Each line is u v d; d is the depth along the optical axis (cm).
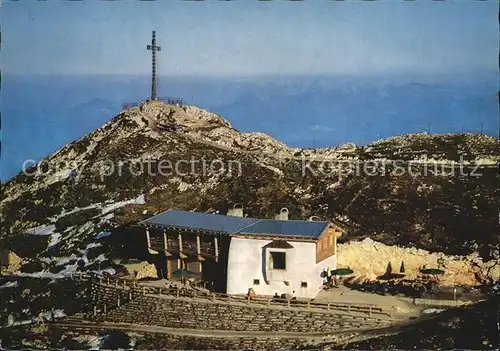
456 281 5669
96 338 5072
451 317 4834
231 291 5438
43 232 8062
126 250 6944
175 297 5472
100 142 10319
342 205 7288
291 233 5388
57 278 6544
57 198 8906
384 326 4784
